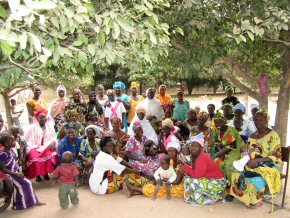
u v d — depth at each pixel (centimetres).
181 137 630
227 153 511
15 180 461
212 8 456
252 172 456
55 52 238
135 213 451
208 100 2033
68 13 215
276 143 457
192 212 452
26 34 180
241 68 590
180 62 544
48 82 939
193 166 479
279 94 572
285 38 479
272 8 379
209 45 493
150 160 543
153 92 747
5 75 237
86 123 660
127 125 784
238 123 554
